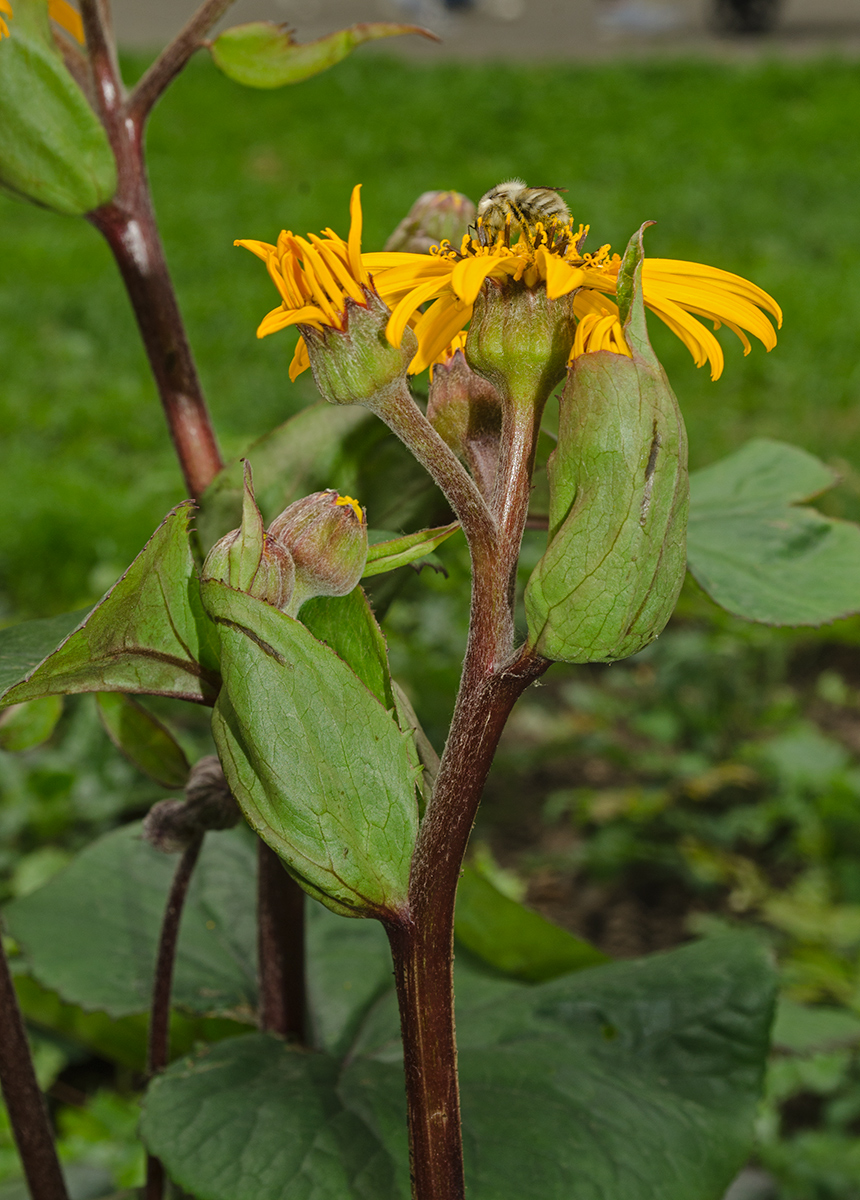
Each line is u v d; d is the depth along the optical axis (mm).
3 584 1923
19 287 3525
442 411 466
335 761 430
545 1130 531
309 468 563
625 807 1436
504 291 431
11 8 542
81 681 451
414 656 1415
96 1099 991
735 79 6312
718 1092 570
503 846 1460
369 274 424
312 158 5145
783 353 2891
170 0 9328
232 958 683
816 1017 735
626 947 1312
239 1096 526
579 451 412
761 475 652
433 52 8086
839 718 1679
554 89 6199
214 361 3021
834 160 4961
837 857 1400
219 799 527
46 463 2377
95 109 574
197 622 454
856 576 595
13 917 685
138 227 581
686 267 432
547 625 419
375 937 692
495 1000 621
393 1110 531
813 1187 1001
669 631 1712
